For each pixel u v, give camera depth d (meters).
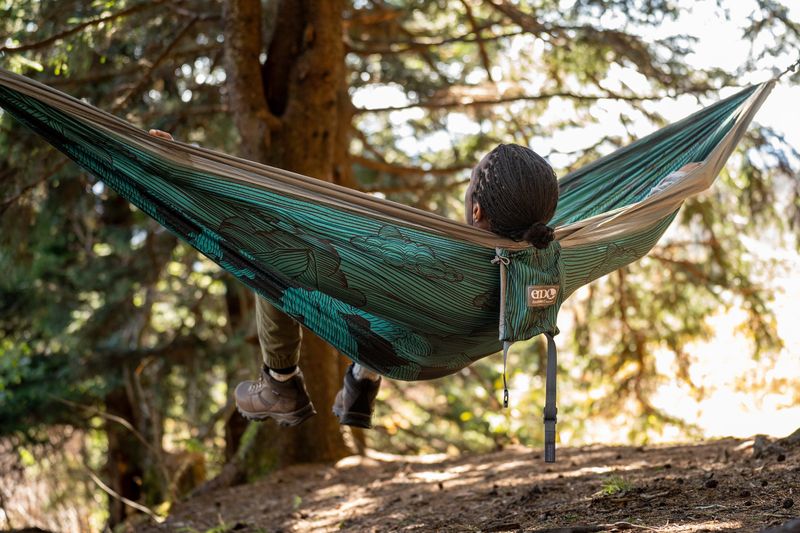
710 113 3.79
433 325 2.87
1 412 11.94
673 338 10.36
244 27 7.32
